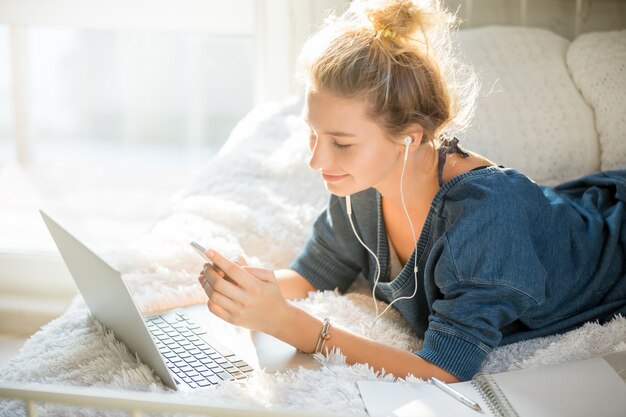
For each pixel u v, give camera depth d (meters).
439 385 0.98
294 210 1.57
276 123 1.88
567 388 0.98
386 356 1.05
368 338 1.10
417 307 1.20
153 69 3.74
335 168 1.06
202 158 3.81
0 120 3.48
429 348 1.06
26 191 3.38
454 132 1.19
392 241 1.25
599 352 1.11
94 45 3.73
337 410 0.91
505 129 1.66
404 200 1.16
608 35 1.79
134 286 1.29
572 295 1.22
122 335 1.08
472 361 1.04
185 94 3.74
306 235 1.51
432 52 1.09
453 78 1.15
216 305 1.03
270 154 1.74
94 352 1.08
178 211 1.56
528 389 0.97
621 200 1.33
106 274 0.95
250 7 2.20
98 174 3.67
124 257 1.37
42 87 3.62
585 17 2.00
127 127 3.86
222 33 2.25
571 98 1.72
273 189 1.65
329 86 1.02
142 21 2.25
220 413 0.75
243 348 1.09
